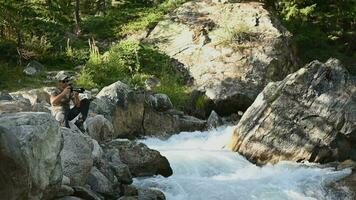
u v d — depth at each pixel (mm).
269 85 12352
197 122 14734
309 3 22172
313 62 12109
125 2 24109
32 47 17375
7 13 16812
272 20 19453
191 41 19016
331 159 11242
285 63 18234
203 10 20672
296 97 11727
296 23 21844
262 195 8938
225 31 18938
